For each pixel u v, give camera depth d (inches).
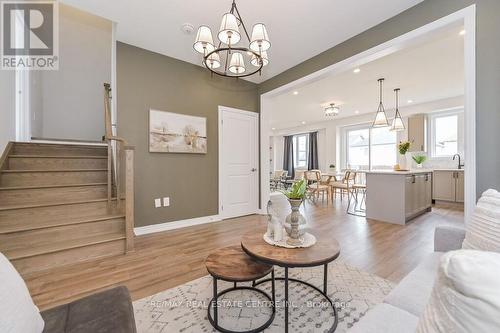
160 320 58.7
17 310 27.8
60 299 67.4
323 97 219.3
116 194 117.6
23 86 125.8
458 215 172.4
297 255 53.6
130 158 102.3
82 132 174.7
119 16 101.0
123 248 100.7
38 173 109.3
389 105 248.5
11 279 30.1
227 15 74.5
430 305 21.4
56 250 86.3
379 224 148.5
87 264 89.6
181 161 143.9
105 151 143.3
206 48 86.8
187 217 145.9
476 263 18.6
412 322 33.3
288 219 62.3
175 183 141.2
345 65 117.0
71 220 98.4
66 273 82.4
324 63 127.7
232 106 167.6
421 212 173.5
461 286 18.0
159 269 86.3
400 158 267.6
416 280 46.8
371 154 300.7
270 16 98.3
